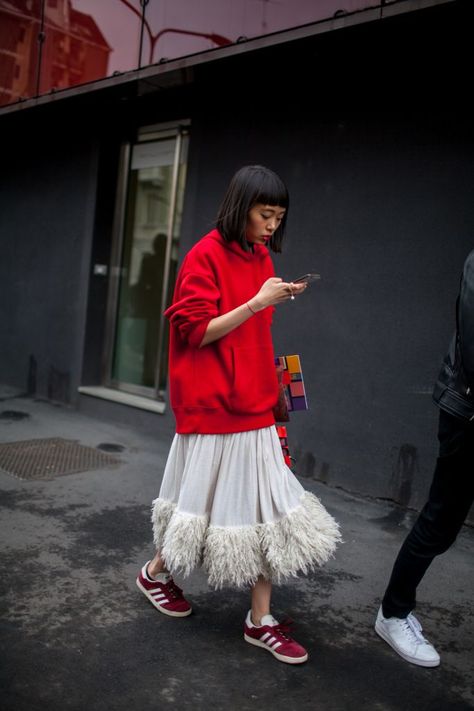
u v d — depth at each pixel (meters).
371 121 3.79
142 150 5.75
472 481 1.98
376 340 3.80
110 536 3.05
